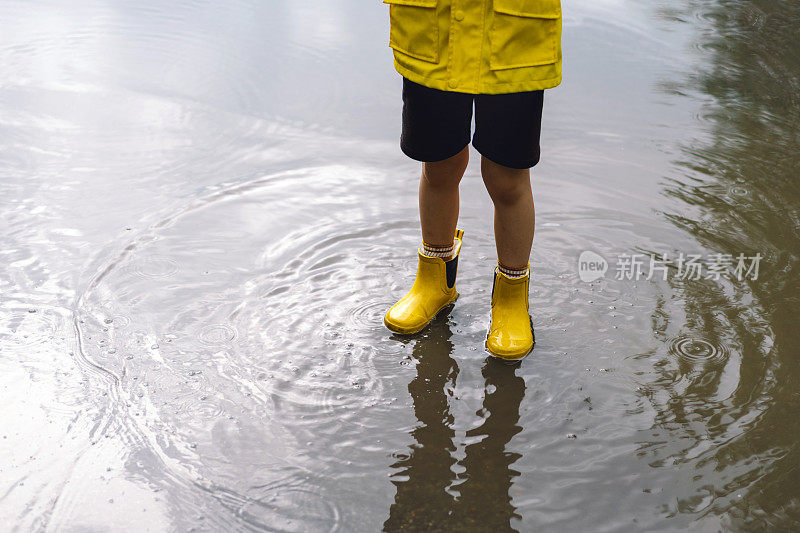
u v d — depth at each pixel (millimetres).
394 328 1980
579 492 1487
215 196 2658
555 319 2016
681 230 2424
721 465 1540
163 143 3078
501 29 1647
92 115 3320
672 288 2129
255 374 1818
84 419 1667
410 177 2822
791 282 2141
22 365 1825
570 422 1672
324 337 1959
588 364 1854
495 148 1764
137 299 2086
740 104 3482
